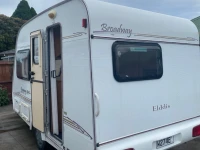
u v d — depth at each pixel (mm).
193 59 3729
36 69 3865
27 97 4422
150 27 3127
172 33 3412
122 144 2787
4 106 8094
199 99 3814
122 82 2797
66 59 2928
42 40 3578
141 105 2996
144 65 3039
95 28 2576
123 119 2809
